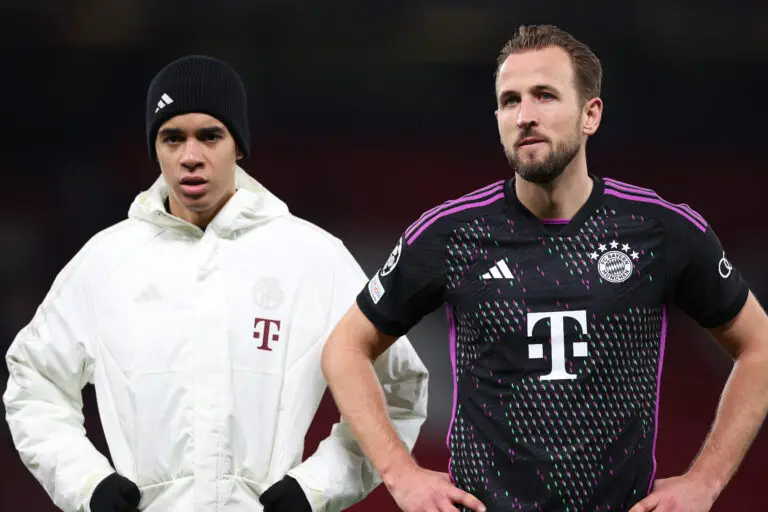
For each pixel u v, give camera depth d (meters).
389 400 11.43
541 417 9.88
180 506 10.39
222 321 10.69
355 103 37.59
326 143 38.16
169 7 34.84
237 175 11.52
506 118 10.14
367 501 24.45
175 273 10.87
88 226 35.91
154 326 10.67
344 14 35.06
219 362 10.57
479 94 36.88
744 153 38.16
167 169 10.69
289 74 36.72
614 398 9.91
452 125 37.78
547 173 9.96
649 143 38.38
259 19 35.25
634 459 9.91
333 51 36.12
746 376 10.53
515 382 9.97
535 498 9.84
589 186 10.37
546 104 10.01
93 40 35.44
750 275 37.44
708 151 38.34
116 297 10.83
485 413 10.05
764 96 37.06
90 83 36.09
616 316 9.99
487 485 9.98
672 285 10.27
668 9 34.75
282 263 11.05
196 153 10.56
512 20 34.69
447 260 10.35
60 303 11.02
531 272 10.12
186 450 10.43
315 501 10.52
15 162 36.00
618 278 10.06
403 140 38.19
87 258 11.13
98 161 36.34
